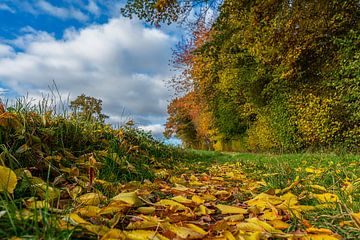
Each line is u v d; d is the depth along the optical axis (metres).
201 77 15.48
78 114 3.50
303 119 9.41
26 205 1.08
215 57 13.32
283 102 10.54
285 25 8.59
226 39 12.34
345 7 7.92
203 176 3.22
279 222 1.28
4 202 0.97
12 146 1.85
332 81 8.41
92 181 1.70
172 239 0.99
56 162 2.06
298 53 8.89
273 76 10.60
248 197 1.99
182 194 1.86
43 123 2.51
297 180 2.16
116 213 1.22
